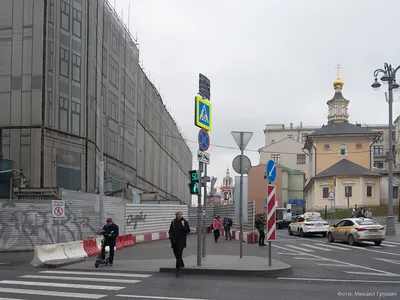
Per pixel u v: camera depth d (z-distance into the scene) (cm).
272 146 9925
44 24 3025
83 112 3300
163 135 6962
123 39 4584
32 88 2989
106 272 1436
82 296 1007
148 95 5825
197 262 1437
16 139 2961
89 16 3422
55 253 1753
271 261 1544
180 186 9088
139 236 2919
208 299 959
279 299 958
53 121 3052
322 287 1123
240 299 959
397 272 1420
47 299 976
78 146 3238
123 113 4531
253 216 2795
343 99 7925
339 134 7138
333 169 6600
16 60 3017
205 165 1667
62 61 3152
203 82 1562
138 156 5191
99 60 3684
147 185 5719
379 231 2539
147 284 1176
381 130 10650
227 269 1347
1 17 3055
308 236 3597
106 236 1591
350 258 1855
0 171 2777
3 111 3000
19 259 1894
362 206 5966
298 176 8988
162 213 3503
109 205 2705
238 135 1647
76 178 3203
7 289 1111
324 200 6531
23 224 2233
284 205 8419
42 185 2912
